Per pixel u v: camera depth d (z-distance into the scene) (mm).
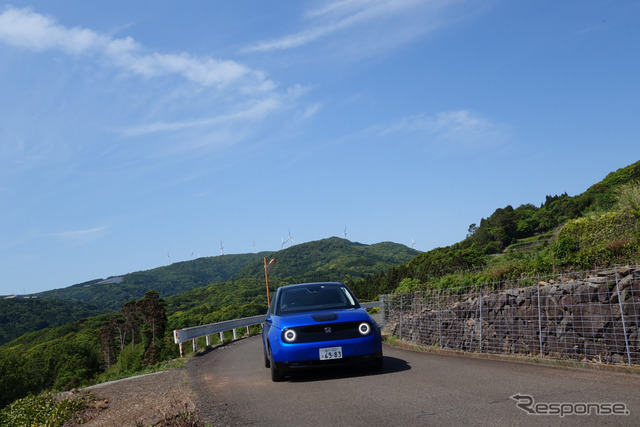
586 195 58156
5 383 48250
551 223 57125
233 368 10914
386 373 7621
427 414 4770
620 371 6422
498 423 4254
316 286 8797
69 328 152750
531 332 9453
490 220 65188
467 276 14492
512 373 6883
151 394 7938
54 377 74188
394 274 73875
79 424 6285
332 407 5465
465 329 11453
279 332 7340
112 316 165375
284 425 4887
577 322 8469
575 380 6008
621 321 7750
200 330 20156
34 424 6793
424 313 13617
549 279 10539
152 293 92562
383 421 4660
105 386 9867
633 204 11633
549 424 4102
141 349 49125
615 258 9812
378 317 29906
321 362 7113
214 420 5461
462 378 6703
